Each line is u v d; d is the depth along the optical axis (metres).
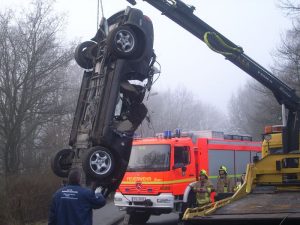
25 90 20.47
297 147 9.73
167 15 8.59
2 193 13.55
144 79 7.28
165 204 13.50
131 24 7.00
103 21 7.68
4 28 20.58
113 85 6.79
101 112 6.79
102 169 6.59
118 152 6.74
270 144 11.30
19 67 20.66
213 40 9.02
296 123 9.83
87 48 7.84
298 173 8.34
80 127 7.38
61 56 21.61
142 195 13.89
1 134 20.55
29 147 22.61
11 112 20.11
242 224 6.14
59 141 23.64
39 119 21.81
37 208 14.84
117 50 6.82
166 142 14.03
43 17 21.36
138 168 14.13
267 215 5.98
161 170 13.74
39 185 14.96
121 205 14.22
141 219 14.84
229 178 16.25
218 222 6.22
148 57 7.20
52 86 21.52
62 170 7.44
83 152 6.98
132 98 7.18
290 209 6.30
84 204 5.95
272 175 8.50
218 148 15.94
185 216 6.46
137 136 14.85
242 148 17.34
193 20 8.77
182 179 13.98
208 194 12.24
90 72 7.72
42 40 21.05
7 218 13.34
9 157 20.05
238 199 7.71
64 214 5.91
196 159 14.91
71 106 22.16
